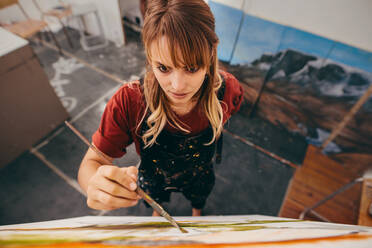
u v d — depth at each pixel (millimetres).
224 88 807
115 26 3527
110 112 688
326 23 1750
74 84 3053
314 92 2158
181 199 2061
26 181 2102
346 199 1993
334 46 1808
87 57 3469
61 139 2357
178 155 858
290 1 1777
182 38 440
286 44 2010
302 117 2381
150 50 492
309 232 259
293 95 2295
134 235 258
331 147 2365
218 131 821
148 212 1965
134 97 674
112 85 3027
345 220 1842
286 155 2406
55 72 3246
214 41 499
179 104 691
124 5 3441
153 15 448
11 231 241
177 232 324
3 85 1872
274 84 2338
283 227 320
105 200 428
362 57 1735
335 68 1907
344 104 2057
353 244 202
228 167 2316
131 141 816
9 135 2094
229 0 2004
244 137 2537
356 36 1680
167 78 543
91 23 3791
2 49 1795
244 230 301
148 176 1041
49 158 2215
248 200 2109
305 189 2094
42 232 236
